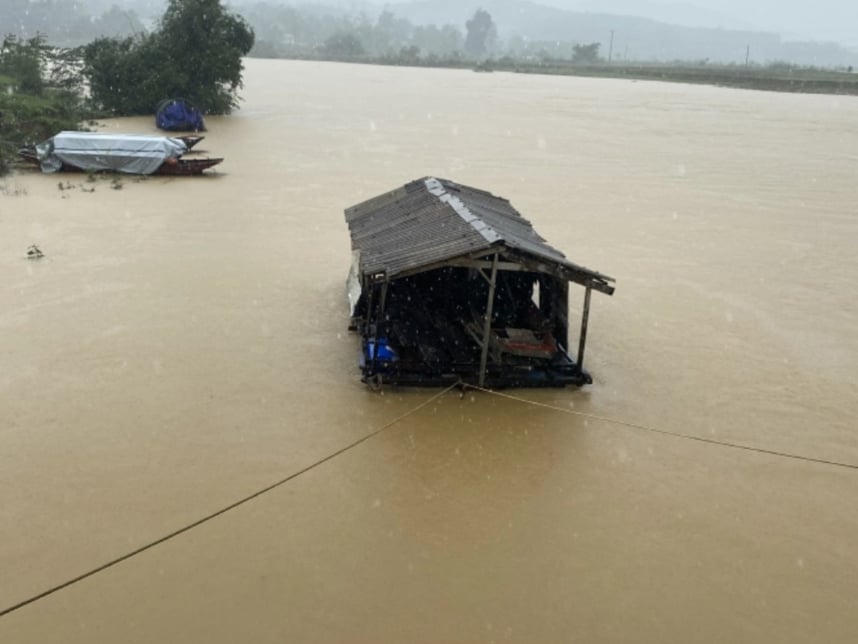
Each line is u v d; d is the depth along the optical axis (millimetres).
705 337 15406
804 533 9656
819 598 8578
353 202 24547
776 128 48188
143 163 27234
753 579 8820
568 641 7805
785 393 13219
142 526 9141
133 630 7676
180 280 16953
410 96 61125
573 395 12758
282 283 17047
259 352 13625
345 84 71062
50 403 11672
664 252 20938
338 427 11391
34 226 20578
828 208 26734
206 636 7645
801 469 11031
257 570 8531
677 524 9688
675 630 8023
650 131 44938
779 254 21141
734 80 91188
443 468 10539
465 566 8742
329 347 13938
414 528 9312
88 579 8305
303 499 9750
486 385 12609
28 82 40281
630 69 112375
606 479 10531
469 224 12680
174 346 13695
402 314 13625
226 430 11172
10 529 8992
